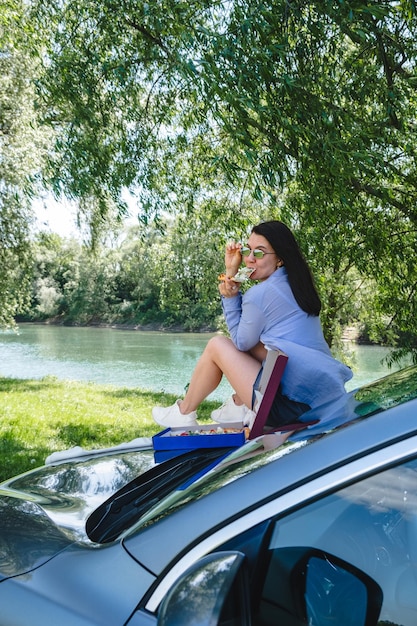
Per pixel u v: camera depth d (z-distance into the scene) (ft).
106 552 4.99
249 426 8.95
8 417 33.60
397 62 23.50
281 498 4.40
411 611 4.31
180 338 144.56
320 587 4.36
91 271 193.77
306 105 19.53
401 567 4.41
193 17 20.70
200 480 5.32
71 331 172.96
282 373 8.56
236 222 30.09
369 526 4.38
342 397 6.21
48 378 63.82
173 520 4.77
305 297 9.50
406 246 28.60
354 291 39.70
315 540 4.38
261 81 18.37
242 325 9.50
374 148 22.91
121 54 24.99
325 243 25.85
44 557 5.19
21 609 4.70
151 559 4.66
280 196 25.61
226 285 10.21
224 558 3.98
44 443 27.25
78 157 24.75
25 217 67.97
